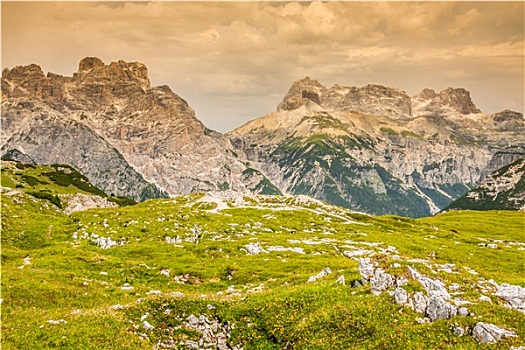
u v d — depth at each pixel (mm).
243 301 39719
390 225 155500
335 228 133375
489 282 37906
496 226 165250
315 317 34500
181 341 34500
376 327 31719
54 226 101938
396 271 36594
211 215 136000
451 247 103688
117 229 99625
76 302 42781
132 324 34469
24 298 40562
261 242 90000
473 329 29344
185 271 62781
